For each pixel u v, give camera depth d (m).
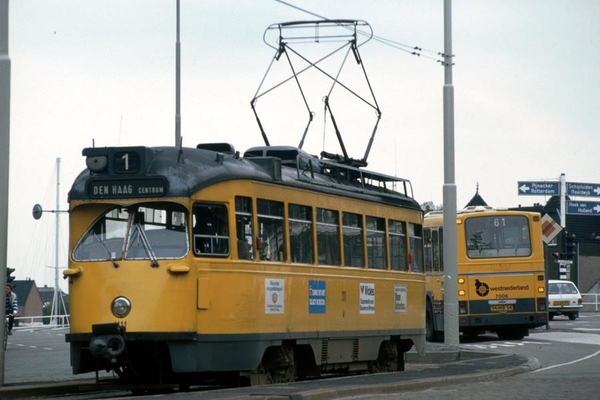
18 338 54.59
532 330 52.53
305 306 23.72
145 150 20.70
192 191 20.56
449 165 33.25
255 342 21.77
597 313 84.00
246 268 21.59
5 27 22.23
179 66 43.25
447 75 33.38
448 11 33.38
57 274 79.94
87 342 20.73
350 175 26.89
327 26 27.31
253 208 21.97
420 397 18.95
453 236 33.19
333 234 25.20
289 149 24.33
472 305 44.34
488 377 24.17
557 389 20.41
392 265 28.42
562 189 89.06
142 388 20.83
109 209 20.88
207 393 19.00
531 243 44.34
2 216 22.12
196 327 20.50
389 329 27.89
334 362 25.03
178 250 20.45
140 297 20.30
